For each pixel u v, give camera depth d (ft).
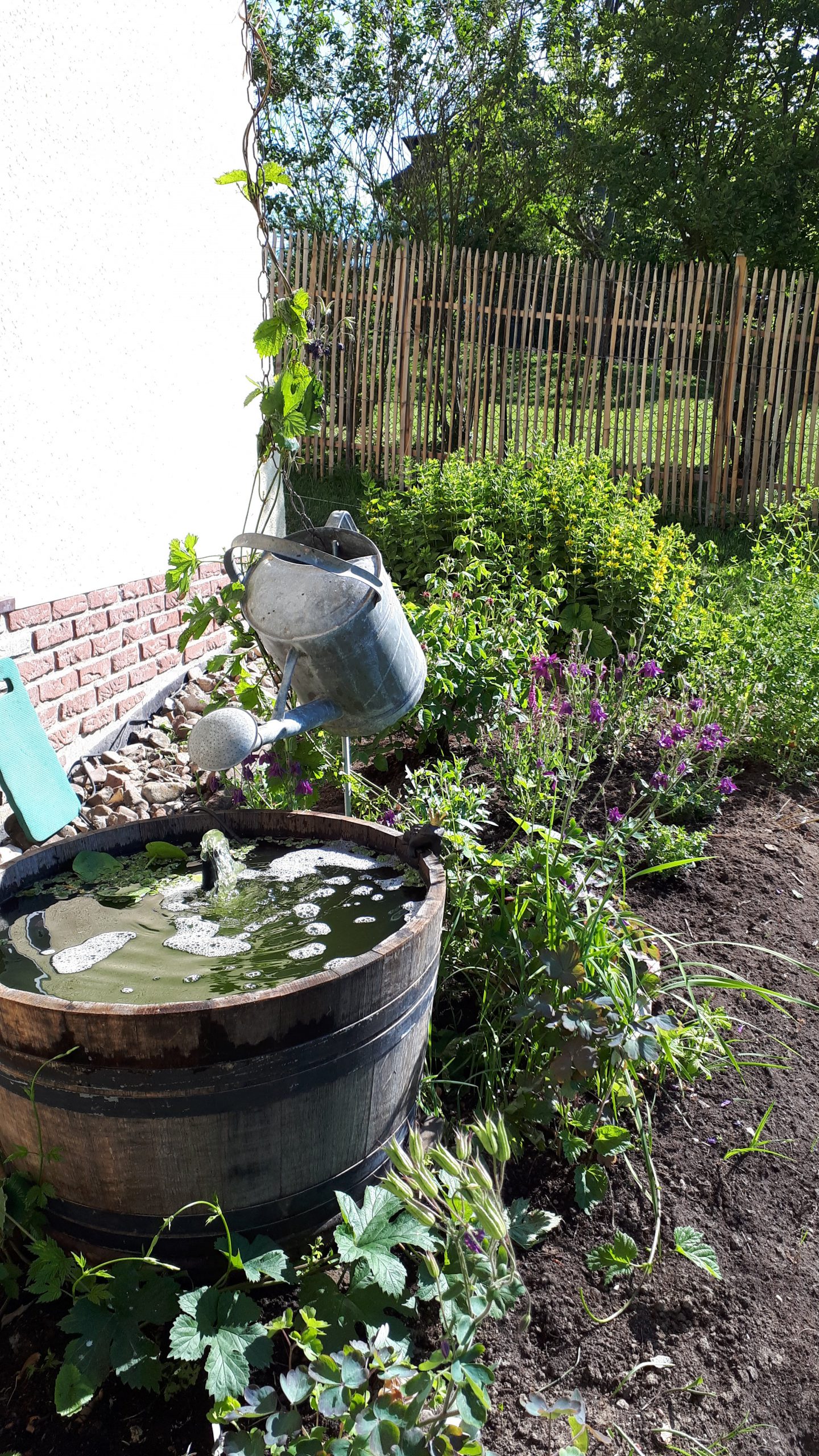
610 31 49.52
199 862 8.26
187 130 16.14
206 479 17.63
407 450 31.37
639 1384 6.20
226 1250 5.88
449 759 13.51
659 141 46.91
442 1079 8.07
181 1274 6.06
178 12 15.52
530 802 10.86
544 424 31.24
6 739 9.76
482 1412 5.14
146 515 15.40
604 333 30.68
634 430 31.04
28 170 11.88
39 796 10.02
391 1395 5.45
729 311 29.89
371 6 53.26
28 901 7.57
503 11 52.24
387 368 30.83
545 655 12.96
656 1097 8.41
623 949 8.34
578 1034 7.34
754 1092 8.59
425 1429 5.22
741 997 9.62
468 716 12.69
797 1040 9.25
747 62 45.98
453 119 53.52
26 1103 5.76
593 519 19.06
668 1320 6.63
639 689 14.34
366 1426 4.97
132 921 7.22
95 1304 5.72
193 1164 5.74
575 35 53.62
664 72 45.88
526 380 30.86
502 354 30.89
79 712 13.51
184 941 6.84
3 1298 6.39
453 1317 5.22
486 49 53.01
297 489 29.91
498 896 8.87
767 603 16.17
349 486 30.94
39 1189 6.04
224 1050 5.45
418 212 54.85
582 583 18.38
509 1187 7.38
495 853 10.44
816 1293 6.92
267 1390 5.18
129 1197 5.83
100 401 13.85
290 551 7.63
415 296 30.27
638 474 31.19
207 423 17.56
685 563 19.29
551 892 8.17
